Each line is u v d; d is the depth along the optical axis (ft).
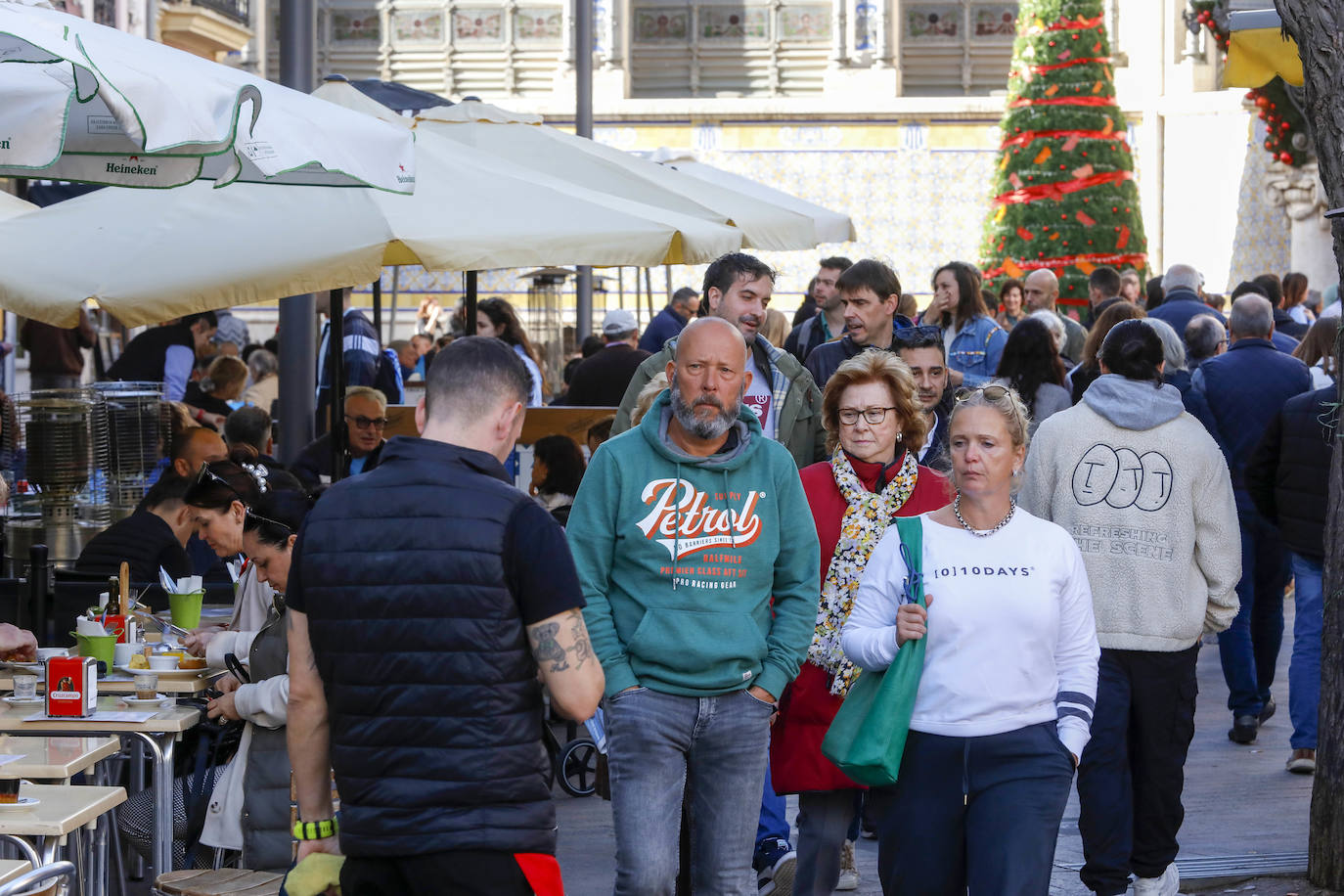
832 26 153.99
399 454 20.48
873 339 38.65
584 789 44.88
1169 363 41.01
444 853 19.53
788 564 26.55
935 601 24.47
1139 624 30.66
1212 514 30.86
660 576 25.80
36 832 24.06
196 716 32.07
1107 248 121.80
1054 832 24.23
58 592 38.45
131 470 50.24
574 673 20.03
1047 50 121.70
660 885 25.30
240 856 33.27
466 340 21.12
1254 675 48.96
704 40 157.89
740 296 34.71
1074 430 31.50
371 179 29.45
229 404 73.46
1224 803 42.04
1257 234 143.43
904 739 24.09
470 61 158.20
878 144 149.69
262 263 35.99
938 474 29.94
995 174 125.39
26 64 25.05
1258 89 104.32
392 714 19.69
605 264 40.60
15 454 63.67
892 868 24.89
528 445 55.31
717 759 26.00
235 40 129.18
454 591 19.72
